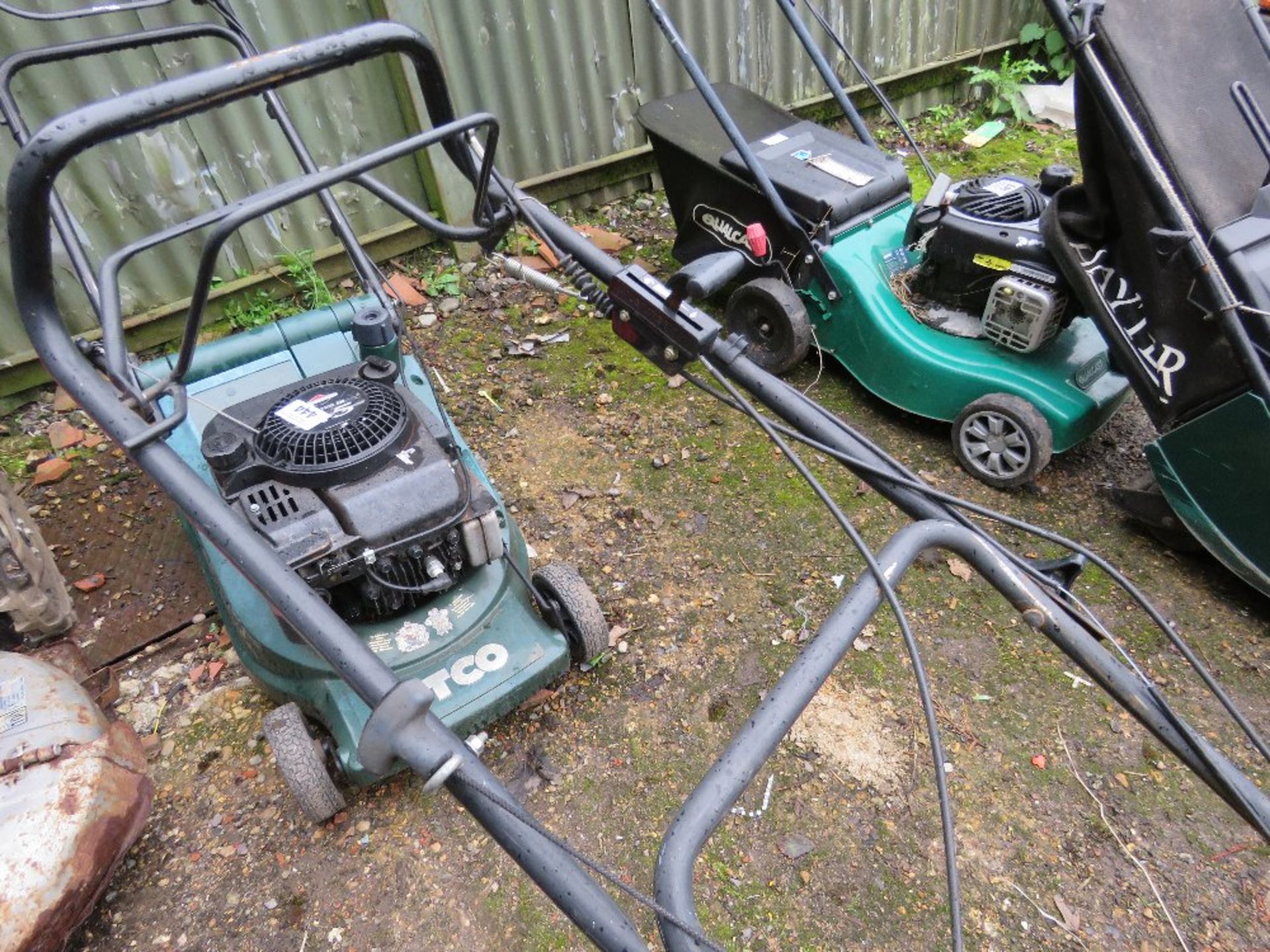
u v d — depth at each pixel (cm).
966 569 316
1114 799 250
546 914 230
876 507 340
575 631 269
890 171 373
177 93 126
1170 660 285
